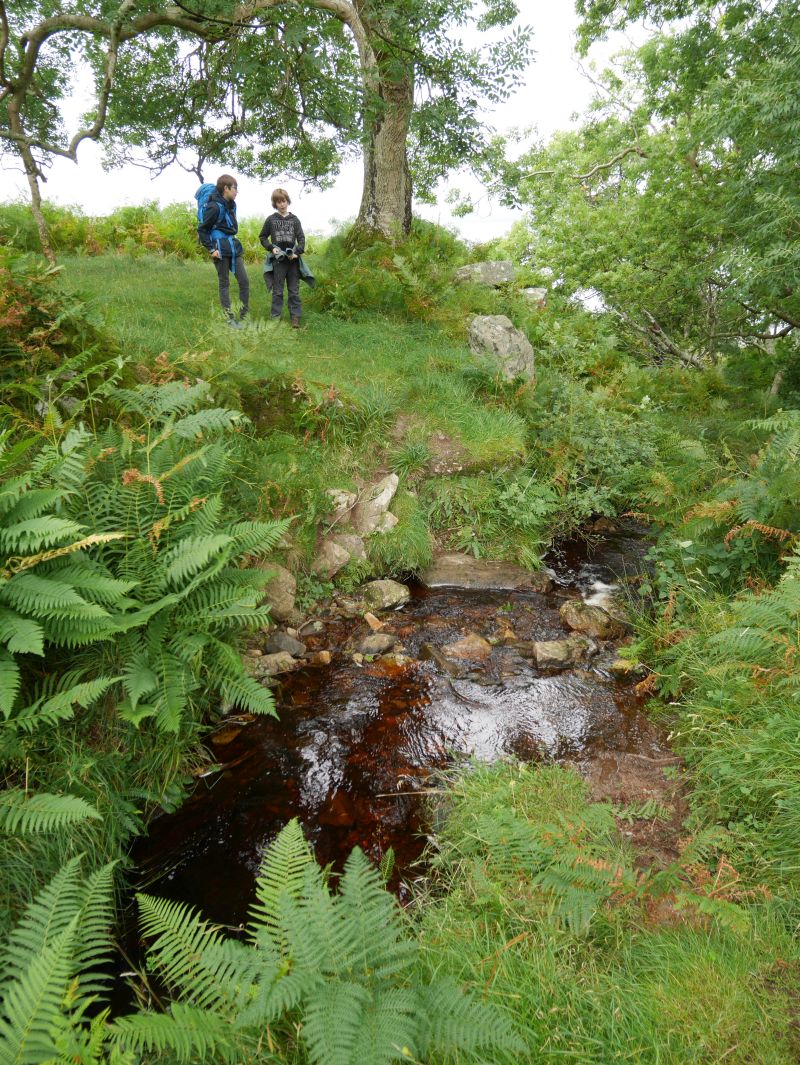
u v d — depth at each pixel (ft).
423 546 18.20
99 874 7.31
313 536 16.57
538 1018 6.26
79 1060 5.13
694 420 31.30
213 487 13.79
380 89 33.27
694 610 14.53
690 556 15.81
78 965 6.38
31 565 9.16
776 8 33.01
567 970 6.82
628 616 16.21
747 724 10.30
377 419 20.74
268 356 21.35
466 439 21.61
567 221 63.46
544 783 10.16
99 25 24.02
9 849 7.82
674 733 11.09
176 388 14.55
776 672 10.19
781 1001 6.14
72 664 10.21
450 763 11.19
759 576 14.07
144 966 7.93
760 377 43.83
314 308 29.96
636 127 58.90
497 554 19.16
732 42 36.37
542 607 16.85
